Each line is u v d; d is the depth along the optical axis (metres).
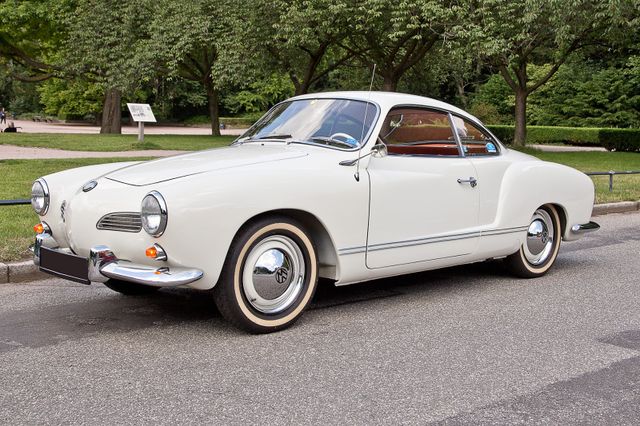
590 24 20.98
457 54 19.28
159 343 4.39
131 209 4.22
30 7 30.42
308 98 5.72
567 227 6.66
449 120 5.72
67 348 4.28
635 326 4.95
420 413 3.36
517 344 4.48
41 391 3.57
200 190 4.16
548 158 23.36
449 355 4.24
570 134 38.59
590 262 7.39
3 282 6.09
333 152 4.96
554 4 17.83
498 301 5.61
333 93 5.62
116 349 4.27
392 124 5.23
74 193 4.90
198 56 37.16
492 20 18.59
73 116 64.31
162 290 5.83
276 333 4.63
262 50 23.83
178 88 64.31
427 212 5.33
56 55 36.47
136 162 5.54
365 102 5.28
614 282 6.39
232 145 5.54
